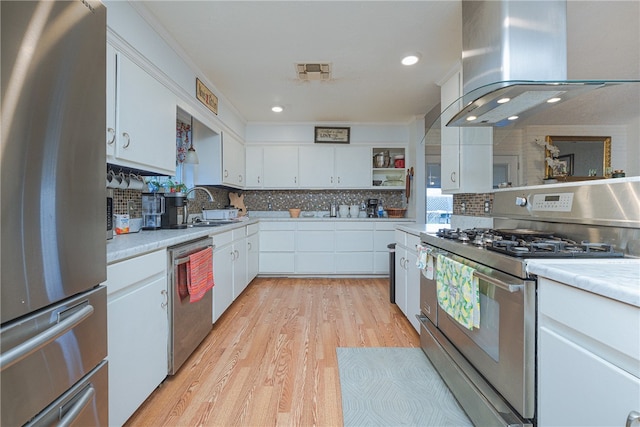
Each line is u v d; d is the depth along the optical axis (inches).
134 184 77.4
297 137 167.5
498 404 44.8
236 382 66.7
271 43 85.9
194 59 95.3
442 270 61.9
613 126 63.3
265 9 70.8
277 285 147.9
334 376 69.4
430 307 74.3
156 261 60.6
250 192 180.9
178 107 90.7
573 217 56.1
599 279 29.5
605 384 28.6
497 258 46.0
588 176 66.3
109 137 59.7
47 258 28.9
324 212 180.1
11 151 25.0
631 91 58.5
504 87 51.3
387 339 88.6
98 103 36.3
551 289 36.4
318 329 95.6
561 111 68.9
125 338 50.6
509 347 43.1
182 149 121.5
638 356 25.5
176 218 90.9
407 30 79.4
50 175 29.2
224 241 103.4
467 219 99.4
